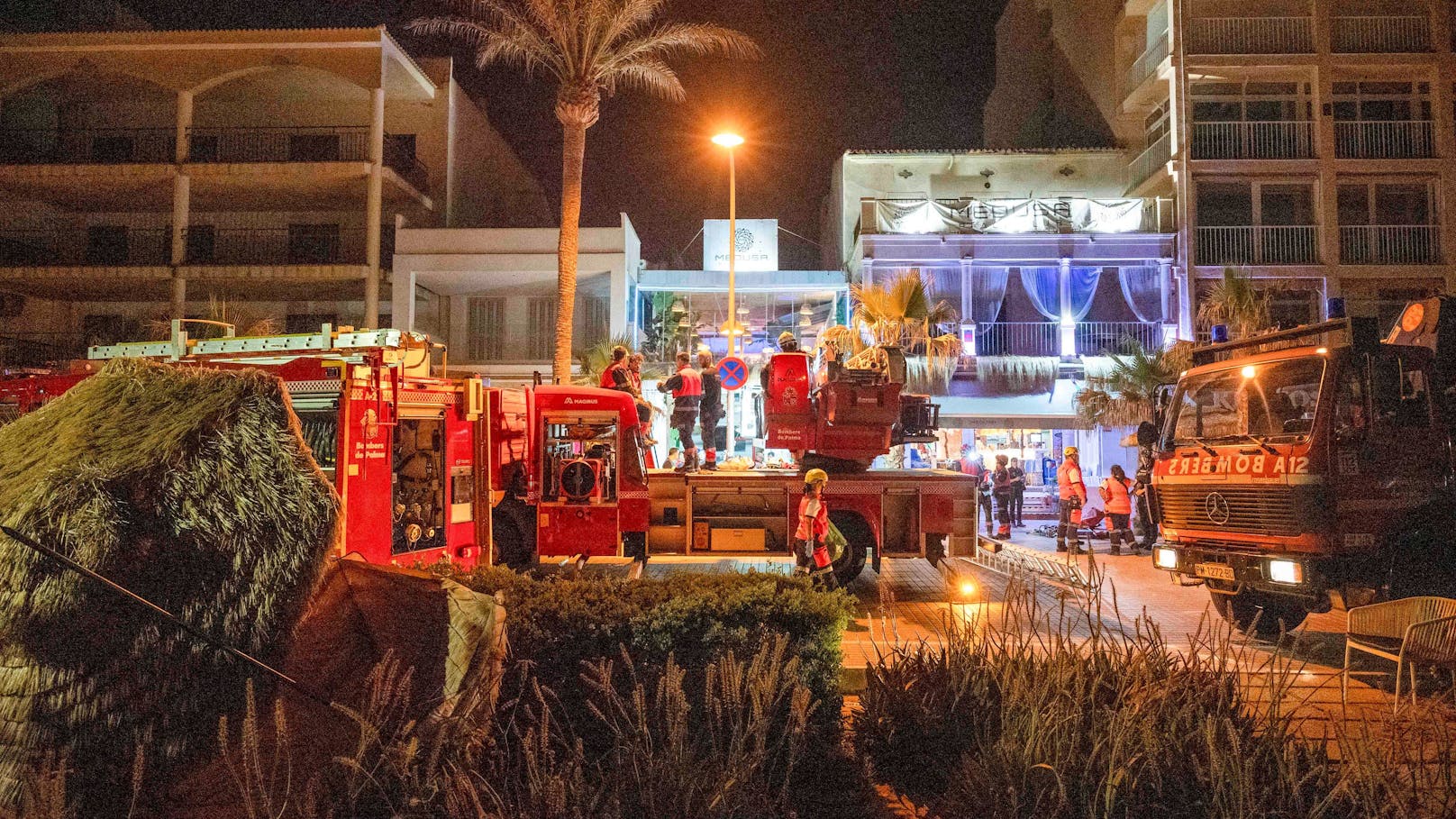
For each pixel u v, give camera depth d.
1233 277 19.38
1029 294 24.58
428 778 2.61
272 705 2.70
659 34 18.56
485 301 26.67
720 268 25.88
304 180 25.39
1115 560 13.79
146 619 2.49
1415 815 3.20
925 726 4.18
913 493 10.18
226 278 25.22
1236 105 25.23
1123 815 3.28
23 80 25.30
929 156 26.88
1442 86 24.05
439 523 8.44
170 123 26.92
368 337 8.23
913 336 21.77
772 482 9.95
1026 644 4.61
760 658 3.54
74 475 2.48
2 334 26.48
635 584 4.58
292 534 2.70
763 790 3.26
